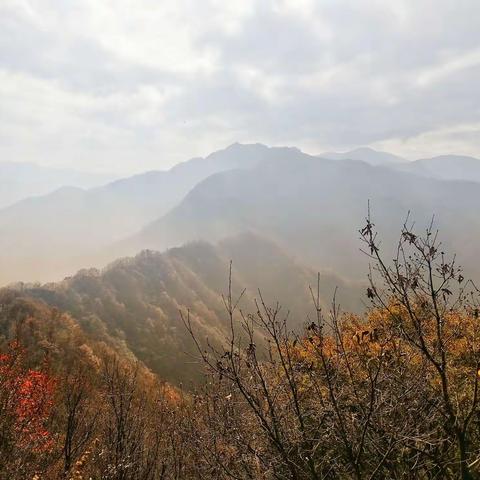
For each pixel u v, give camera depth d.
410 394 5.23
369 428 5.38
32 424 7.80
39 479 7.33
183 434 5.50
